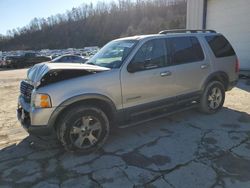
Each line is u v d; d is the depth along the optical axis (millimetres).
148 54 4195
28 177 3176
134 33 78812
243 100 6469
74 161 3535
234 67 5609
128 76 3924
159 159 3504
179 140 4086
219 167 3252
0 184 3043
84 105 3639
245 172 3129
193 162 3393
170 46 4512
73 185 2988
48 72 3451
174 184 2930
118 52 4266
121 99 3902
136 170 3250
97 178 3109
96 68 3750
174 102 4598
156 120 5035
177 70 4512
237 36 11219
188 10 13242
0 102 7582
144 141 4102
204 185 2893
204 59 4984
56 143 4109
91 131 3725
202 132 4379
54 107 3398
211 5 12164
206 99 5133
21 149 3967
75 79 3547
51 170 3322
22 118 3770
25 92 3844
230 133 4301
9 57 28281
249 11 10508
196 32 5172
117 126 4035
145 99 4168
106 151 3801
